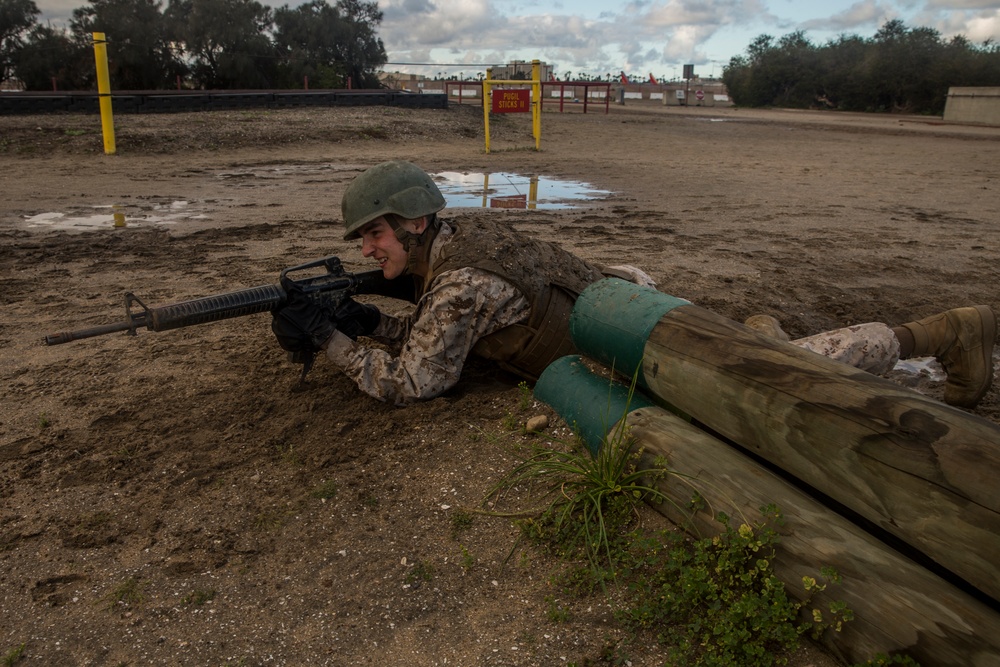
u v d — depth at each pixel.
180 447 3.24
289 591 2.41
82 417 3.54
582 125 25.45
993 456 1.79
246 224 8.40
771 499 2.25
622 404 2.85
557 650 2.16
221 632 2.25
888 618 1.89
